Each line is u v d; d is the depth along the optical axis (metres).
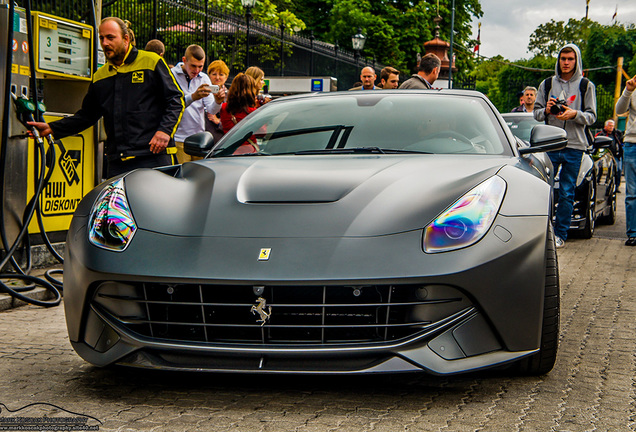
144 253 2.70
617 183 10.34
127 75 5.04
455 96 4.12
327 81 12.80
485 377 3.03
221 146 3.85
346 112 3.96
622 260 6.76
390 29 33.03
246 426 2.42
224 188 3.00
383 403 2.68
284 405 2.65
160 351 2.70
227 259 2.61
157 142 4.92
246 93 6.80
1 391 2.82
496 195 2.83
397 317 2.64
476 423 2.47
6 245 4.90
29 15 4.88
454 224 2.66
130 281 2.67
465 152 3.53
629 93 7.65
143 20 9.22
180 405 2.65
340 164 3.23
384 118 3.85
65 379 2.99
